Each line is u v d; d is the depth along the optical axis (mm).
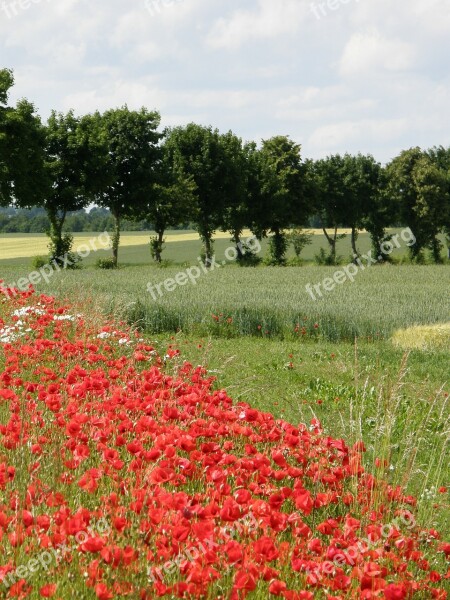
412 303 32844
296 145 97188
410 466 6703
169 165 88688
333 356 20344
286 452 7090
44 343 12375
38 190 67500
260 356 20391
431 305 32188
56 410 7414
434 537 6164
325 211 105375
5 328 16297
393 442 10547
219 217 92125
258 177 93250
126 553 4434
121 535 4863
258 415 7559
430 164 105312
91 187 76250
